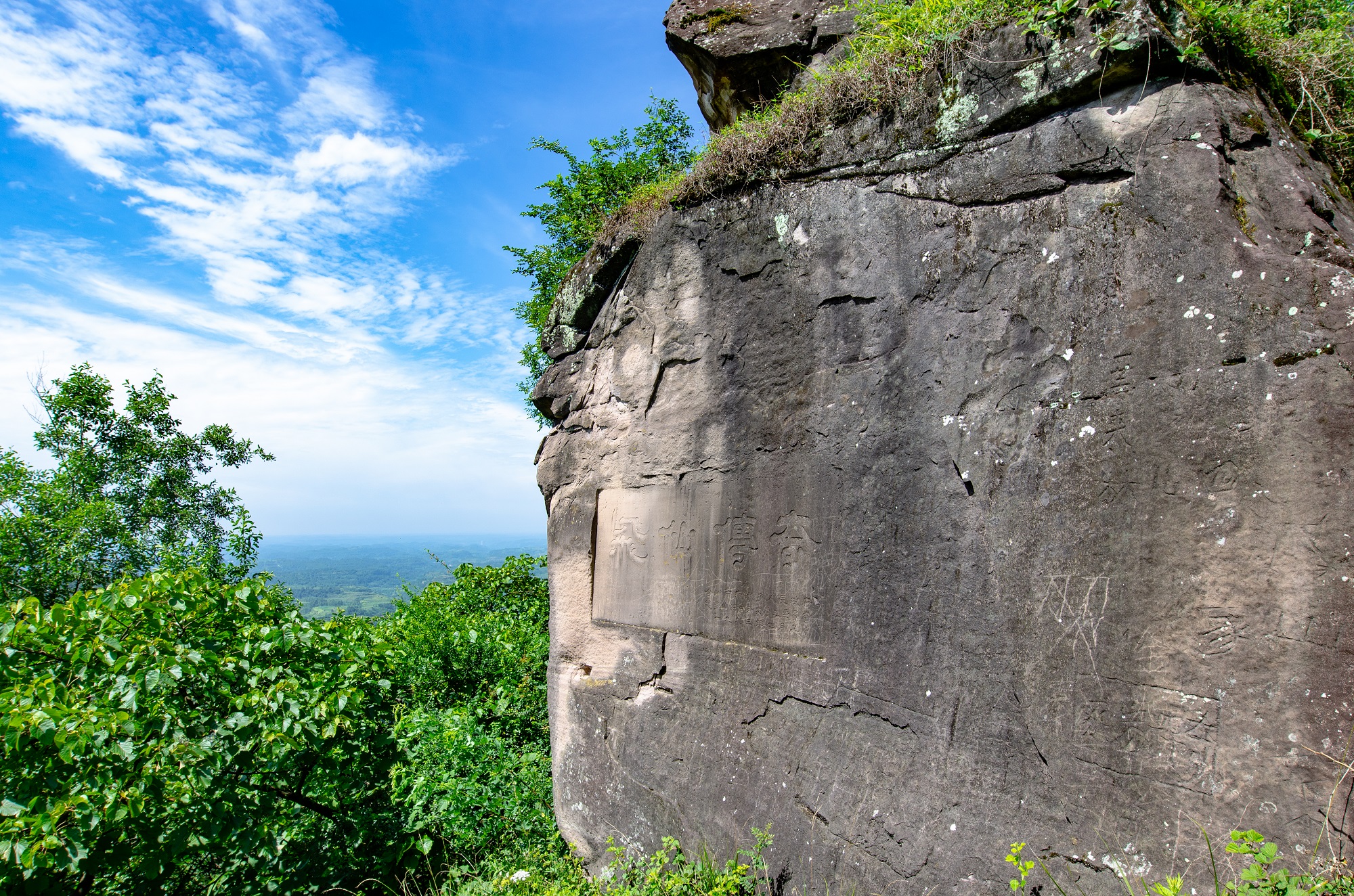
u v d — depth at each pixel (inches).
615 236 149.9
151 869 113.8
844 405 110.7
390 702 176.9
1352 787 68.5
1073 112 93.0
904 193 107.7
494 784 158.2
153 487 414.0
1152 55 85.6
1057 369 91.1
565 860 137.2
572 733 145.6
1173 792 78.3
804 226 118.8
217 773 122.4
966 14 104.9
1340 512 71.3
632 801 132.0
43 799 106.1
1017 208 96.9
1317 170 88.5
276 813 136.4
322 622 160.6
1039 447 91.5
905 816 97.6
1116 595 84.0
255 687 131.6
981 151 100.7
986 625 93.7
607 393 147.7
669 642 131.0
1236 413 77.9
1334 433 72.4
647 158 395.5
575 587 149.6
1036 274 94.1
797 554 114.3
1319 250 77.1
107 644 122.0
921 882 94.5
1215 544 78.0
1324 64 101.9
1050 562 89.2
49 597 338.3
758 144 126.3
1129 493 84.0
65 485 378.0
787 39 159.6
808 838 106.5
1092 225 90.1
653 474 136.4
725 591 123.3
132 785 112.0
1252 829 73.0
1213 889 74.0
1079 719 85.4
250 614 147.3
